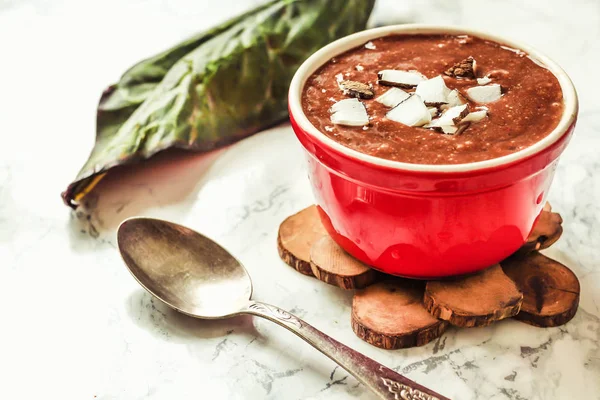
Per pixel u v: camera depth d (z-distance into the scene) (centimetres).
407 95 58
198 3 87
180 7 87
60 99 77
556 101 58
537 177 55
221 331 60
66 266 64
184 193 68
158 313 61
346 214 58
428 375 57
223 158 70
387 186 55
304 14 74
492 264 59
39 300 62
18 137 74
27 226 67
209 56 72
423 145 56
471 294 58
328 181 57
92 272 63
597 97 72
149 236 62
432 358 58
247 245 64
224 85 71
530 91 58
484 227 56
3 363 59
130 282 63
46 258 65
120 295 62
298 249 62
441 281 59
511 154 54
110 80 79
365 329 58
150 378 58
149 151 68
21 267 64
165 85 71
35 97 77
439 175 54
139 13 86
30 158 72
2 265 64
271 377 57
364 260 59
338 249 61
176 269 61
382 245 58
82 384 58
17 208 68
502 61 61
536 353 57
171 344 59
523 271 60
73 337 60
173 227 62
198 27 84
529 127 56
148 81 72
